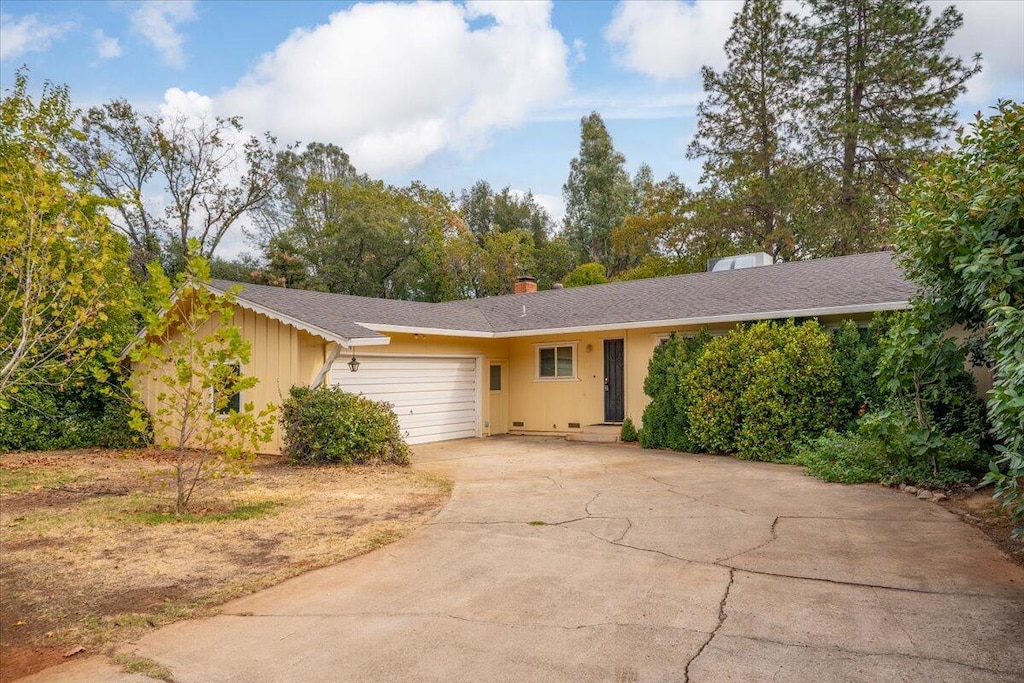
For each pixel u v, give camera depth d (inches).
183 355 303.0
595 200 1734.7
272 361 489.7
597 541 239.8
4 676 139.9
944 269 288.8
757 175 1224.8
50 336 349.1
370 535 251.8
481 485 360.2
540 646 150.0
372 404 449.4
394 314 586.9
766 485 340.8
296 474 398.6
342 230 1366.9
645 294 649.0
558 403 652.1
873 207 1064.8
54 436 524.1
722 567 205.2
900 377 324.2
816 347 431.5
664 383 522.0
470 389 644.7
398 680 134.9
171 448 491.2
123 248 487.8
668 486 347.3
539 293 787.4
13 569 210.1
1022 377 179.5
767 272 621.3
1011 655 139.1
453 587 192.4
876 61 1073.5
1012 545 215.8
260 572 208.5
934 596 174.4
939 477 312.0
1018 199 226.4
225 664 143.9
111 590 192.1
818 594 178.7
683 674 134.3
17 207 333.7
